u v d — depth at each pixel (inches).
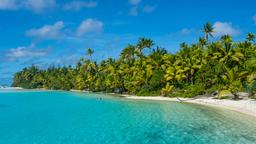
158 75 3169.3
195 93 2662.4
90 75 4756.4
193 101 2362.2
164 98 2785.4
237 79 2226.9
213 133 1114.7
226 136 1059.3
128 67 3816.4
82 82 4901.6
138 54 4067.4
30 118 1616.6
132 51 4178.2
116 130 1230.3
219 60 2819.9
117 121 1466.5
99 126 1333.7
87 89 4889.3
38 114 1790.1
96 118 1584.6
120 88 3762.3
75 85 5329.7
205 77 2773.1
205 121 1382.9
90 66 4972.9
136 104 2308.1
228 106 1911.9
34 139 1084.5
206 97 2501.2
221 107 1902.1
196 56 3053.6
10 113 1847.9
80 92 4554.6
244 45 2893.7
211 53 2923.2
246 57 2709.2
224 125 1267.2
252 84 2164.1
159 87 3189.0
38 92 4813.0
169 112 1743.4
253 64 2220.7
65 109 2047.2
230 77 2268.7
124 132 1182.3
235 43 2829.7
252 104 1849.2
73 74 5516.7
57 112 1878.7
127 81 3577.8
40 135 1149.7
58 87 5728.3
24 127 1330.0
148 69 3341.5
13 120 1546.5
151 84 3203.7
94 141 1037.2
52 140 1063.6
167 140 1031.0
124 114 1716.3
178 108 1935.3
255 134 1082.1
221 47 2866.6
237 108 1795.0
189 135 1096.8
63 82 5625.0
